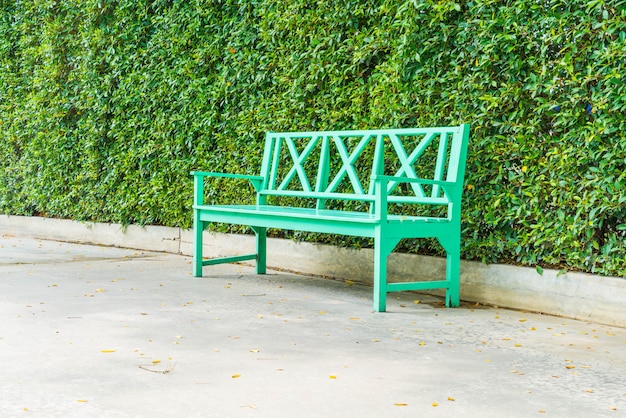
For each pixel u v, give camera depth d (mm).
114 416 2654
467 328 4367
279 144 6547
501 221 5227
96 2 8461
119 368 3307
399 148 5539
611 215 4648
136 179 8266
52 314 4531
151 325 4254
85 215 9008
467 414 2734
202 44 7484
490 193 5234
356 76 6113
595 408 2838
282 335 4055
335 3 6148
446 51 5441
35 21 9438
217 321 4414
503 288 5145
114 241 8695
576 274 4730
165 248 8125
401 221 4879
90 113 8688
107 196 8648
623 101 4469
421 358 3590
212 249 7559
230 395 2926
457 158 5125
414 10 5512
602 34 4539
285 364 3420
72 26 8945
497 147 5184
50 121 9117
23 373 3209
